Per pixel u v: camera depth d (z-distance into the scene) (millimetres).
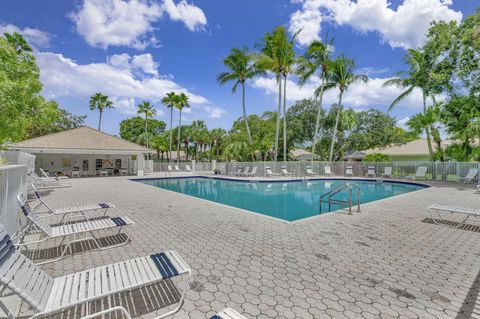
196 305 2775
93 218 6898
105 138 25984
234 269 3691
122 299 2891
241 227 5938
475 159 18641
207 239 5062
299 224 6199
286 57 22188
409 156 30047
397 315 2611
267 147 29203
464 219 6680
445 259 4051
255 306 2766
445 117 18797
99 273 2738
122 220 5148
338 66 23547
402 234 5383
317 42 22672
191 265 3830
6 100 8281
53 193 11844
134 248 4555
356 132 33188
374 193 14922
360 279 3389
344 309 2713
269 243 4824
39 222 4328
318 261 3973
